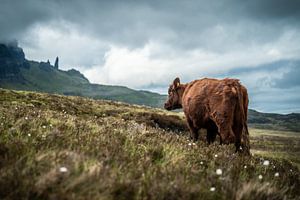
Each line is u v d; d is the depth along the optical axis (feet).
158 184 17.28
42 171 16.71
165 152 25.46
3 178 15.20
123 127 37.86
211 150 30.86
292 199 21.31
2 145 19.39
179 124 117.19
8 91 101.45
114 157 20.77
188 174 20.57
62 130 28.30
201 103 41.81
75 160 18.30
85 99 149.07
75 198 14.62
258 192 19.26
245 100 40.29
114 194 16.03
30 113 37.17
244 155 32.50
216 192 18.58
